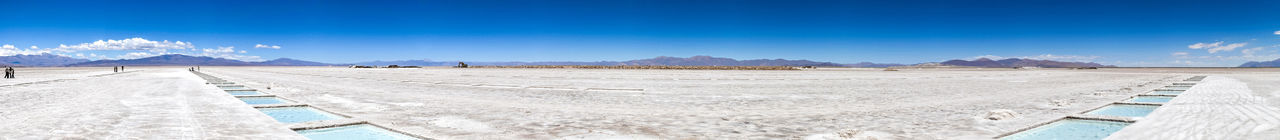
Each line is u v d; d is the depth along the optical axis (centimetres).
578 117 1010
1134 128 827
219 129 814
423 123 928
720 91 1927
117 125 845
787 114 1064
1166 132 782
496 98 1536
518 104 1306
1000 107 1237
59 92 1681
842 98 1568
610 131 831
